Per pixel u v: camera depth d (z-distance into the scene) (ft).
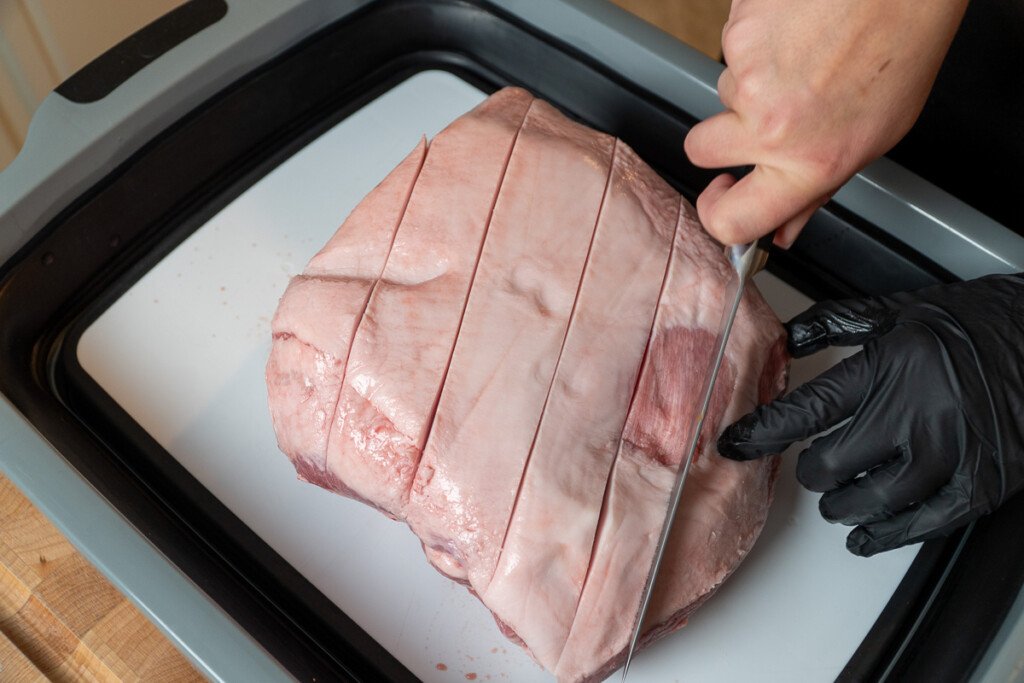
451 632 1.98
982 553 1.98
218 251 2.27
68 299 2.17
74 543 1.79
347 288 1.90
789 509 2.11
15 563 2.00
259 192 2.33
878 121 1.53
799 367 2.23
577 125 2.13
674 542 1.85
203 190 2.31
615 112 2.40
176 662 1.96
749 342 1.98
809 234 2.28
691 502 1.87
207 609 1.75
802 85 1.52
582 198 1.97
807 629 2.01
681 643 1.99
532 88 2.48
